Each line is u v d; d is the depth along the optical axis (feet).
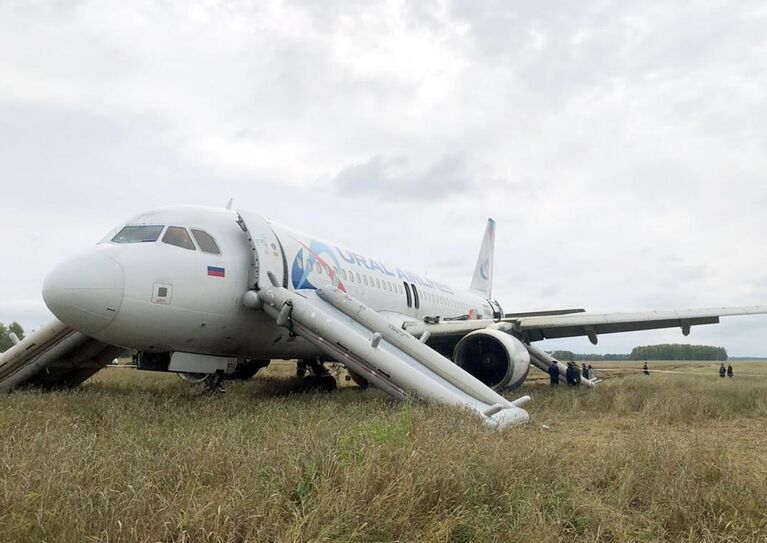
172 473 13.79
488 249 96.58
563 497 13.20
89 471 13.35
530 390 48.70
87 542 10.02
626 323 51.52
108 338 28.73
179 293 29.17
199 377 39.78
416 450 14.39
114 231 31.65
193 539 10.19
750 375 120.16
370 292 46.09
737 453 19.56
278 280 33.42
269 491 12.07
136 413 24.58
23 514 10.78
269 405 28.27
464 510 11.96
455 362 43.47
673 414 31.48
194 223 31.86
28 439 17.16
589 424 29.07
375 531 10.87
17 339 37.09
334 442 16.12
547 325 48.88
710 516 12.50
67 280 26.86
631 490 14.07
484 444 17.03
